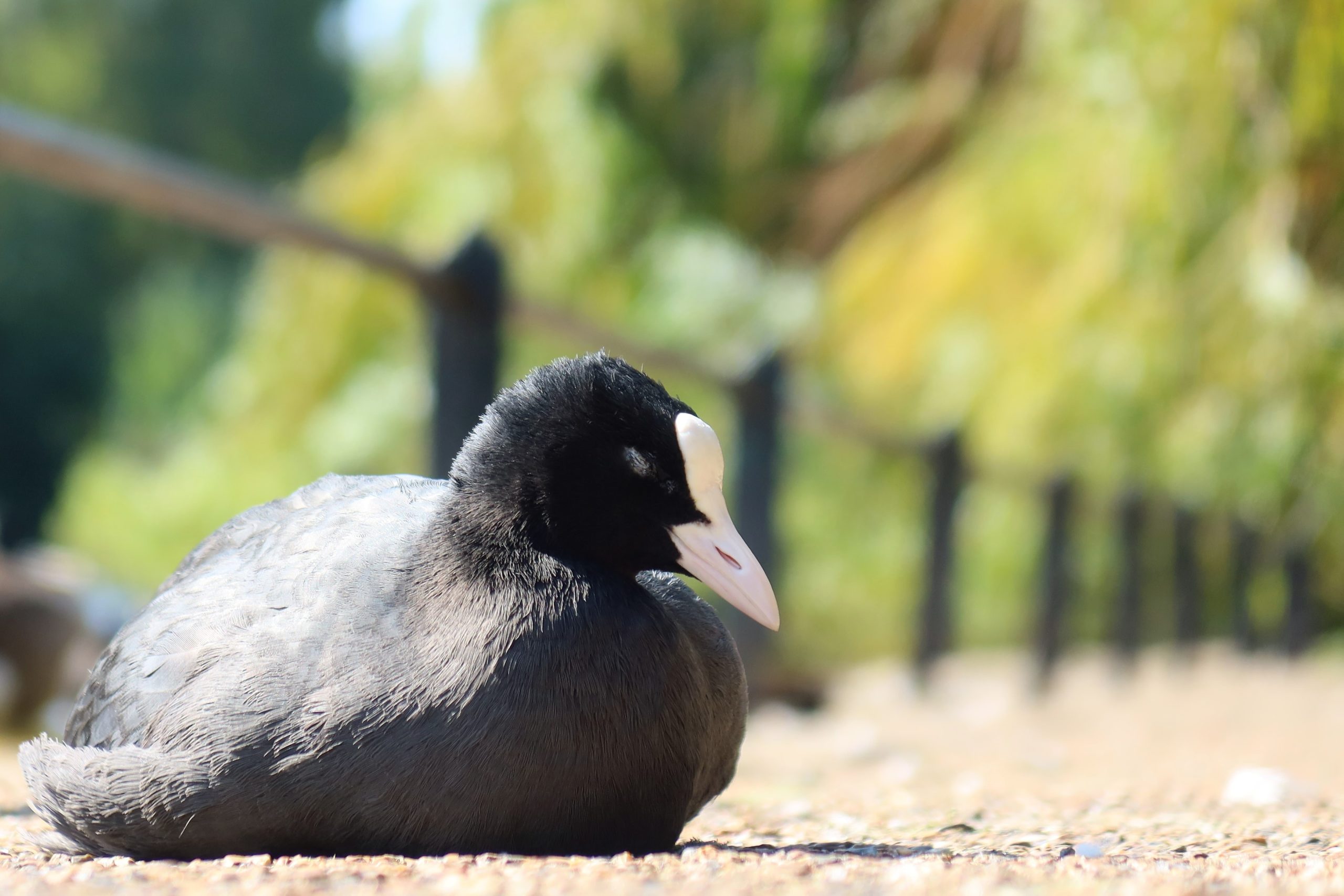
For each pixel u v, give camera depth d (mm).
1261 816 5754
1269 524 17828
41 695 11039
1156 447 16266
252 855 4172
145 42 53500
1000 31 21859
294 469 26234
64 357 48250
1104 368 15555
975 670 20891
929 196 22266
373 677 4062
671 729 4207
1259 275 11633
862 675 20938
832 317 23625
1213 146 11211
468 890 3479
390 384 25938
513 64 28141
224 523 5086
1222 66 10523
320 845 4109
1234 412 13180
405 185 27875
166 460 37094
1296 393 12117
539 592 4188
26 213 47656
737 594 4445
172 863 4016
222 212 7445
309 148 54250
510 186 27266
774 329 24859
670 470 4449
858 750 9336
